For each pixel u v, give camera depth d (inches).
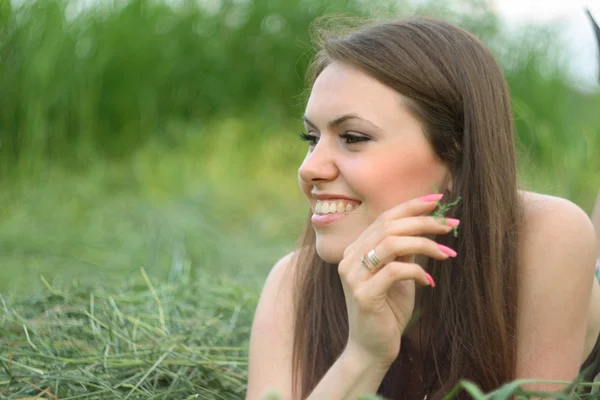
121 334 109.5
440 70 77.5
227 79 289.9
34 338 109.0
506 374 78.6
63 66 256.2
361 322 75.5
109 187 243.8
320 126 77.7
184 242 179.6
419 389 87.1
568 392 67.0
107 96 269.7
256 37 293.3
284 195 255.8
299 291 89.6
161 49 280.7
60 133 255.0
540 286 78.5
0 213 214.1
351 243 77.3
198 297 129.8
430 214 79.2
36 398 90.7
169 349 102.7
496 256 78.4
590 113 294.4
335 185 77.2
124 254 175.5
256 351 90.4
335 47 78.2
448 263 80.8
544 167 263.3
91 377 95.4
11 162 244.1
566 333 78.7
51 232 193.2
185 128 276.4
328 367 87.0
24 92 246.5
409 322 82.4
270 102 289.1
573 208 81.0
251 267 175.3
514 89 294.8
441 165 79.0
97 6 271.1
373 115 75.6
